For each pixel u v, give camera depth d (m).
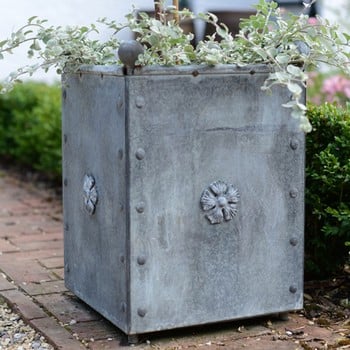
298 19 3.45
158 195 3.29
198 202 3.37
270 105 3.44
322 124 4.16
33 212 6.34
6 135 8.41
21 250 5.14
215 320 3.48
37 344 3.53
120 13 9.91
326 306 3.96
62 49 3.58
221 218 3.40
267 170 3.48
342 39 3.48
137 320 3.34
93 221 3.62
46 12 9.88
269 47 3.41
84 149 3.64
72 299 4.08
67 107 3.81
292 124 3.50
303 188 3.57
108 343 3.46
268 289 3.57
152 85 3.21
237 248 3.47
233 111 3.38
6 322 3.83
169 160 3.29
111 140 3.35
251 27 3.62
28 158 7.97
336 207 4.14
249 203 3.47
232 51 3.50
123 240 3.31
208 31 8.57
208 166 3.36
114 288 3.46
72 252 3.91
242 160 3.43
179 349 3.39
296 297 3.63
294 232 3.58
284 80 3.15
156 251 3.32
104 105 3.39
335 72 8.83
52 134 7.08
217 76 3.32
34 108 7.84
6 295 4.15
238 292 3.51
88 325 3.69
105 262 3.53
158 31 3.25
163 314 3.38
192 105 3.29
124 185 3.26
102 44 3.74
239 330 3.61
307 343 3.46
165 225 3.32
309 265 4.23
